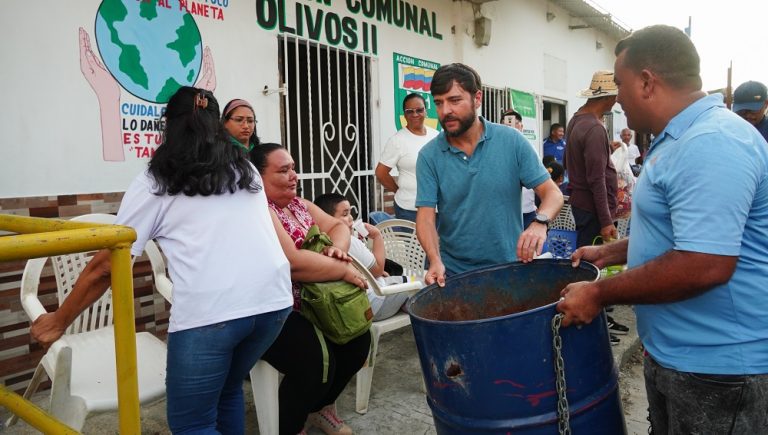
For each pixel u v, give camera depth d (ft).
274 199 8.08
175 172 5.60
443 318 6.60
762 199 4.44
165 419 9.30
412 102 15.03
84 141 10.96
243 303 5.86
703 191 4.21
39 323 5.84
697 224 4.20
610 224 11.87
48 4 10.35
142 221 5.70
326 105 17.13
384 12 18.22
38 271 7.88
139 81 11.75
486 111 23.98
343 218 10.55
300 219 8.73
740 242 4.22
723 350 4.54
